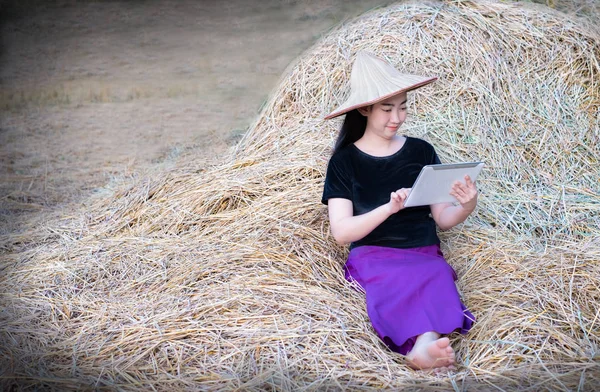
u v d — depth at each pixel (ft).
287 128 17.01
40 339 11.50
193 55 33.78
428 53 17.10
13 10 38.34
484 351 10.89
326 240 13.58
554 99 16.30
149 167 21.25
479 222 14.07
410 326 10.99
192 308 11.75
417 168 12.44
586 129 15.92
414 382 10.18
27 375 10.48
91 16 38.78
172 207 15.19
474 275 12.72
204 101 28.81
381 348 11.13
